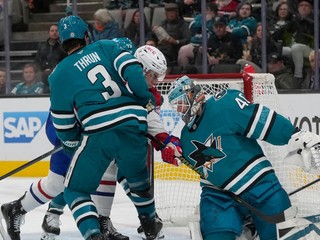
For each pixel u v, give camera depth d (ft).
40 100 69.36
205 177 33.24
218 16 68.59
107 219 43.83
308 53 66.64
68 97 37.14
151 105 38.11
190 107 32.71
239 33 68.13
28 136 69.56
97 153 37.17
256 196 32.48
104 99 36.91
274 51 67.36
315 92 63.98
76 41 38.32
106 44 37.78
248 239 34.40
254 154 32.83
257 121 32.22
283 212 32.17
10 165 70.08
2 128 70.13
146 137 38.17
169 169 48.85
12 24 73.72
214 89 42.24
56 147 41.16
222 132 32.58
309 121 64.23
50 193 42.52
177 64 69.92
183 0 69.87
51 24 75.10
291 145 32.81
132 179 39.58
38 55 71.77
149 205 40.93
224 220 32.42
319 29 66.23
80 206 36.91
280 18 67.31
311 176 39.04
